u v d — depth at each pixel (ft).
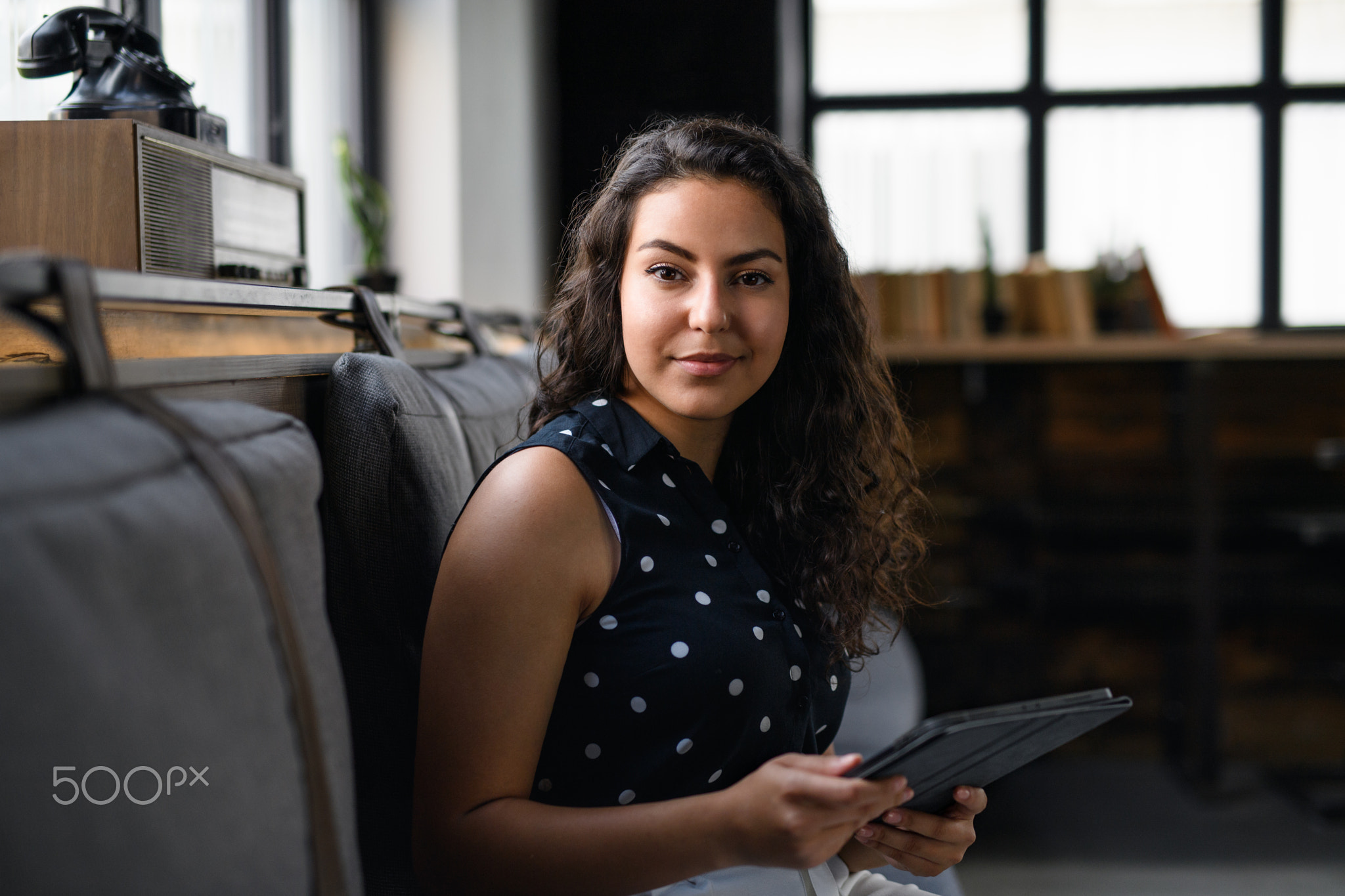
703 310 2.79
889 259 12.76
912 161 12.78
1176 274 12.57
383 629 2.93
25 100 4.69
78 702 1.39
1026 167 12.66
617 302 3.08
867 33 12.81
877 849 3.00
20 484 1.39
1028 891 7.74
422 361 4.09
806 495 3.36
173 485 1.69
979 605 9.70
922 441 9.89
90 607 1.43
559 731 2.74
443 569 2.64
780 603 2.94
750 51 12.46
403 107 9.21
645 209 2.93
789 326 3.38
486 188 9.50
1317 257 12.44
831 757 2.36
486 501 2.67
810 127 12.84
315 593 2.13
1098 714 2.52
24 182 3.45
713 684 2.69
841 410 3.40
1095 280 10.05
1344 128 12.31
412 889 2.93
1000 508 9.63
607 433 2.88
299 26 8.07
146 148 3.49
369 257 7.25
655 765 2.73
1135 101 12.41
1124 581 9.47
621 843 2.37
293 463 2.13
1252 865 8.16
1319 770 9.84
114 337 2.63
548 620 2.59
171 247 3.66
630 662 2.69
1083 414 9.78
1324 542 9.32
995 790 9.62
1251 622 9.88
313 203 8.27
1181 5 12.34
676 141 3.02
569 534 2.65
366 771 2.96
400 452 2.91
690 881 2.86
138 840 1.47
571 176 12.54
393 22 9.18
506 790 2.54
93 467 1.54
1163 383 9.70
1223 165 12.45
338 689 2.15
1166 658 9.96
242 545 1.81
